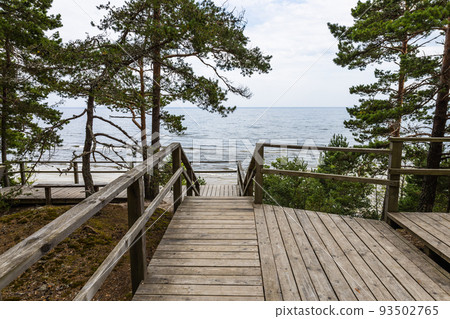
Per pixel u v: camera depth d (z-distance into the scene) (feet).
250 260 8.32
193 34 17.80
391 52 26.99
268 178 23.49
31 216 14.44
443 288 6.85
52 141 18.80
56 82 17.87
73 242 11.12
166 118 23.17
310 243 9.36
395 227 11.17
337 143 28.63
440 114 21.16
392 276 7.38
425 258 8.29
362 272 7.59
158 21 19.06
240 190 22.74
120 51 17.61
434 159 21.52
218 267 7.95
